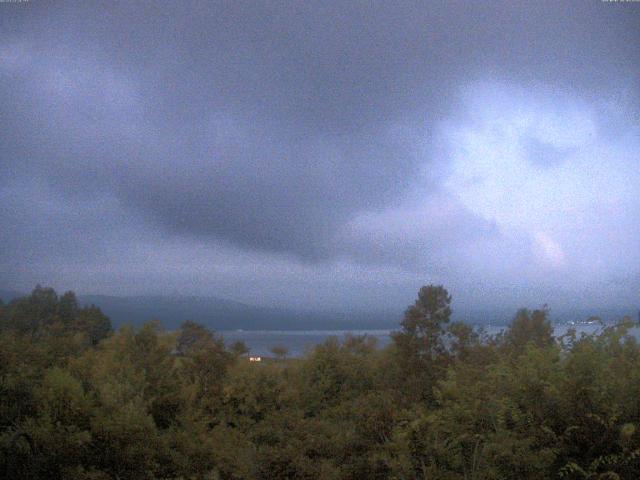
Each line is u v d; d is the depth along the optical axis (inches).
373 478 250.5
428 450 242.2
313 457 270.2
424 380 426.6
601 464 199.9
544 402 213.0
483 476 218.7
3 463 217.5
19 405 249.3
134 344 410.6
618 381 209.0
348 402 389.1
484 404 245.1
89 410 245.8
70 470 225.1
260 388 452.1
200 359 475.2
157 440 259.3
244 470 263.9
